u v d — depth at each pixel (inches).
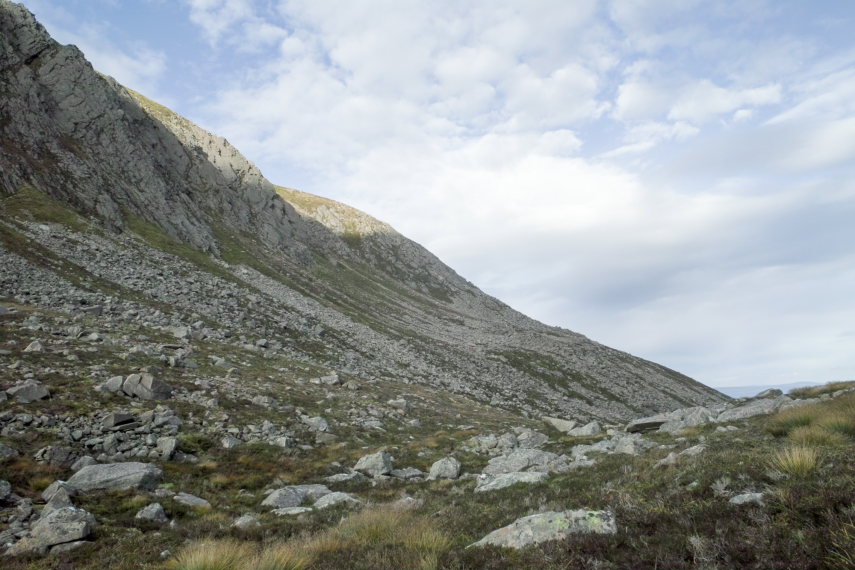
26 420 706.2
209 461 780.6
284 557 337.7
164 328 1557.6
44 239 1979.6
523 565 280.8
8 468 574.9
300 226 6210.6
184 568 339.0
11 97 2859.3
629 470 543.8
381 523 426.3
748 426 798.5
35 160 2642.7
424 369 2687.0
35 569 383.9
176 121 5216.5
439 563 308.2
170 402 949.8
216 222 4215.1
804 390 1203.9
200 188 4527.6
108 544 445.7
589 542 293.4
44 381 853.8
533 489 559.2
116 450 725.3
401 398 1630.2
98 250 2155.5
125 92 4175.7
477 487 687.7
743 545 247.4
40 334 1112.2
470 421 1571.1
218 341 1679.4
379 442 1125.7
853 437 497.0
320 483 777.6
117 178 3206.2
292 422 1084.5
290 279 3794.3
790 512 271.7
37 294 1475.1
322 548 376.8
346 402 1386.6
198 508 593.3
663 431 1066.7
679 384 5487.2
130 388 919.7
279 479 761.0
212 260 3159.5
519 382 3410.4
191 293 2129.7
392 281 7135.8
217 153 5295.3
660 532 292.8
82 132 3228.3
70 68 3422.7
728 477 367.2
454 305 7308.1
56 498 523.8
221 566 332.8
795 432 545.3
